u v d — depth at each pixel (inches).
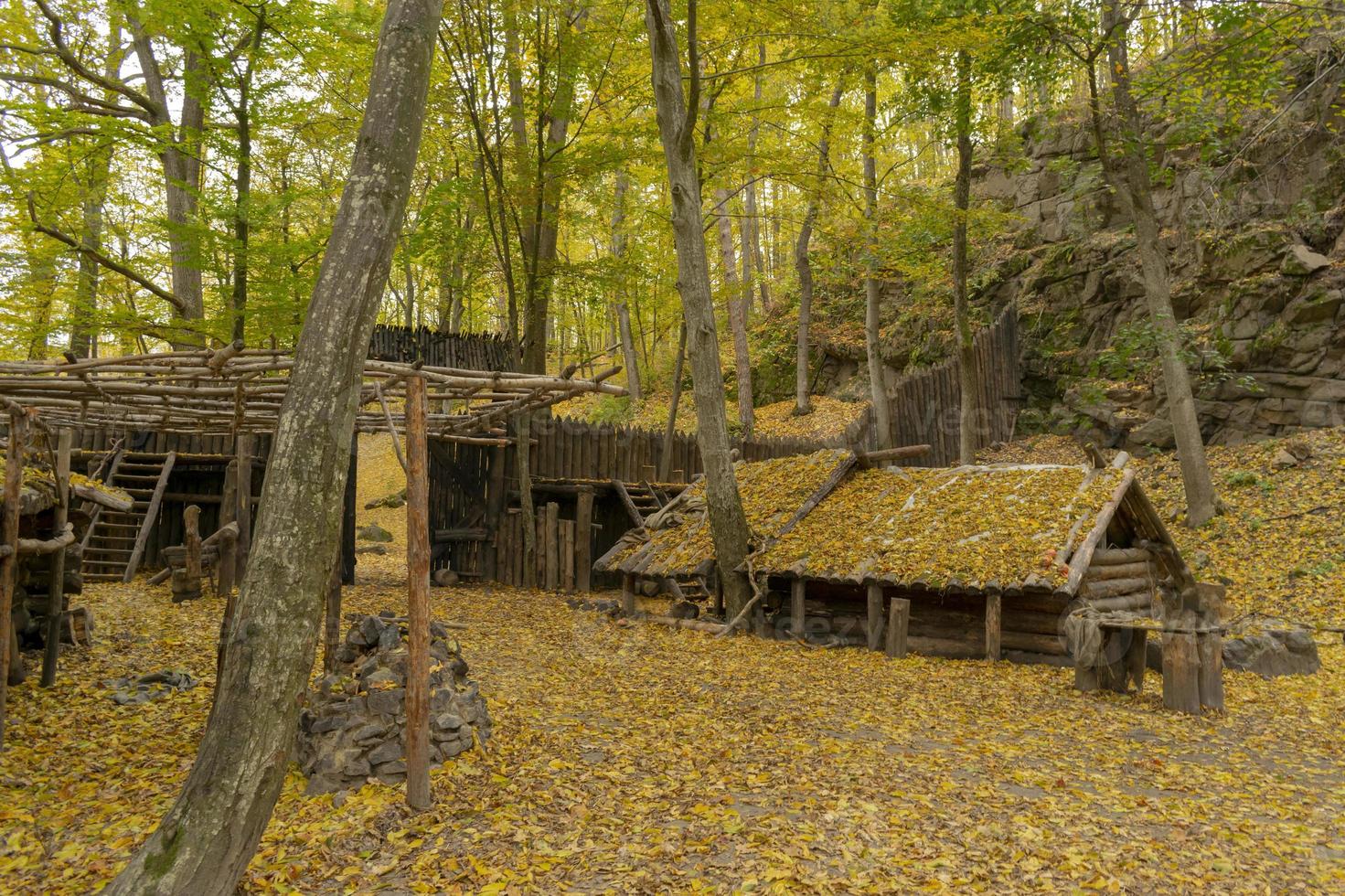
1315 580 523.8
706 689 355.6
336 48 596.1
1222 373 694.5
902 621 427.2
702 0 530.9
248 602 156.5
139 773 241.0
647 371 1301.7
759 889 175.2
